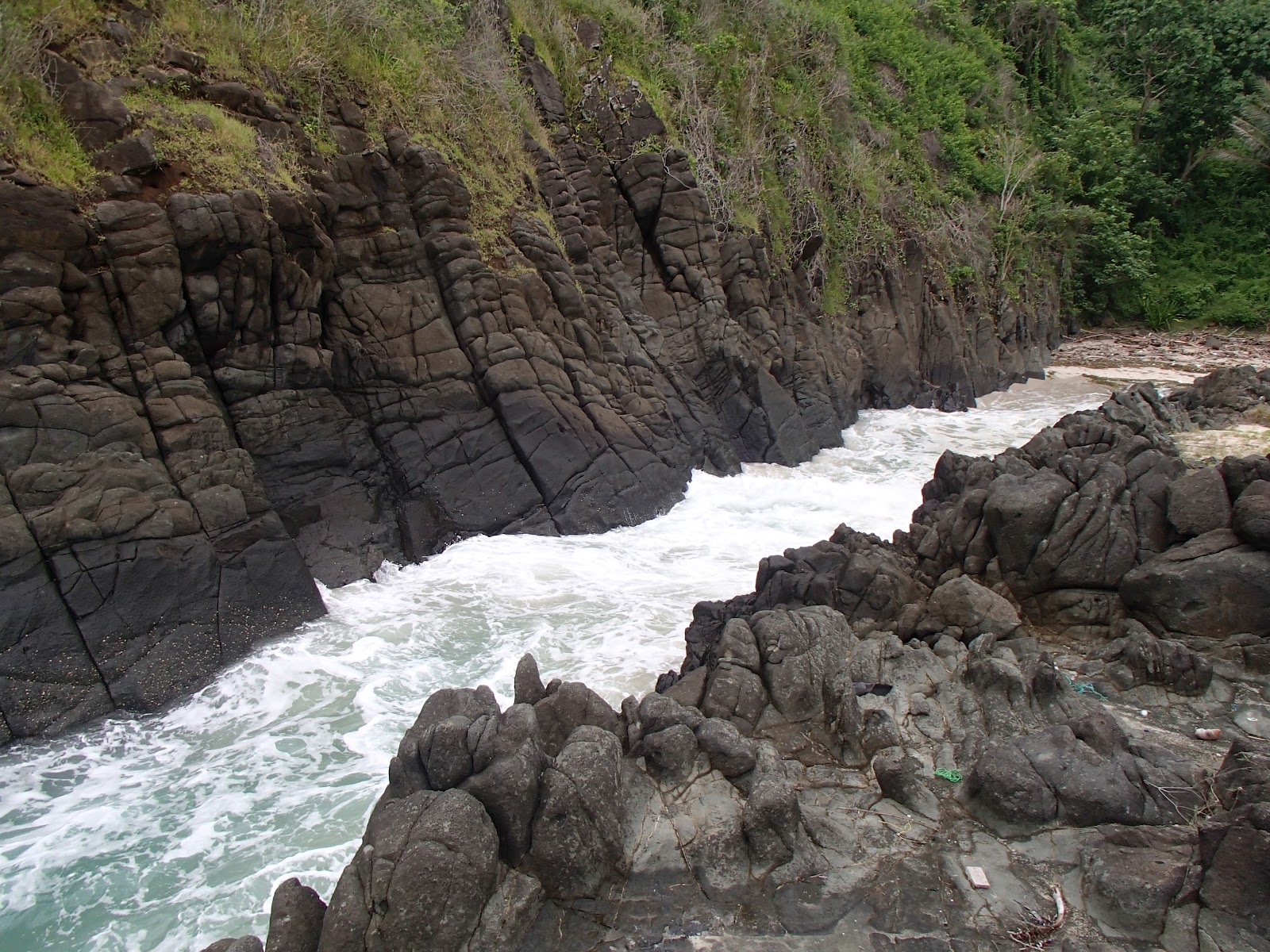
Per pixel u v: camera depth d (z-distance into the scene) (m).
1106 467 7.99
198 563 8.54
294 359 10.41
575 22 17.28
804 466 16.42
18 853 6.13
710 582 10.83
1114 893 4.76
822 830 5.41
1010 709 6.29
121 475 8.21
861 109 23.89
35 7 8.93
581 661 8.72
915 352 22.31
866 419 20.23
